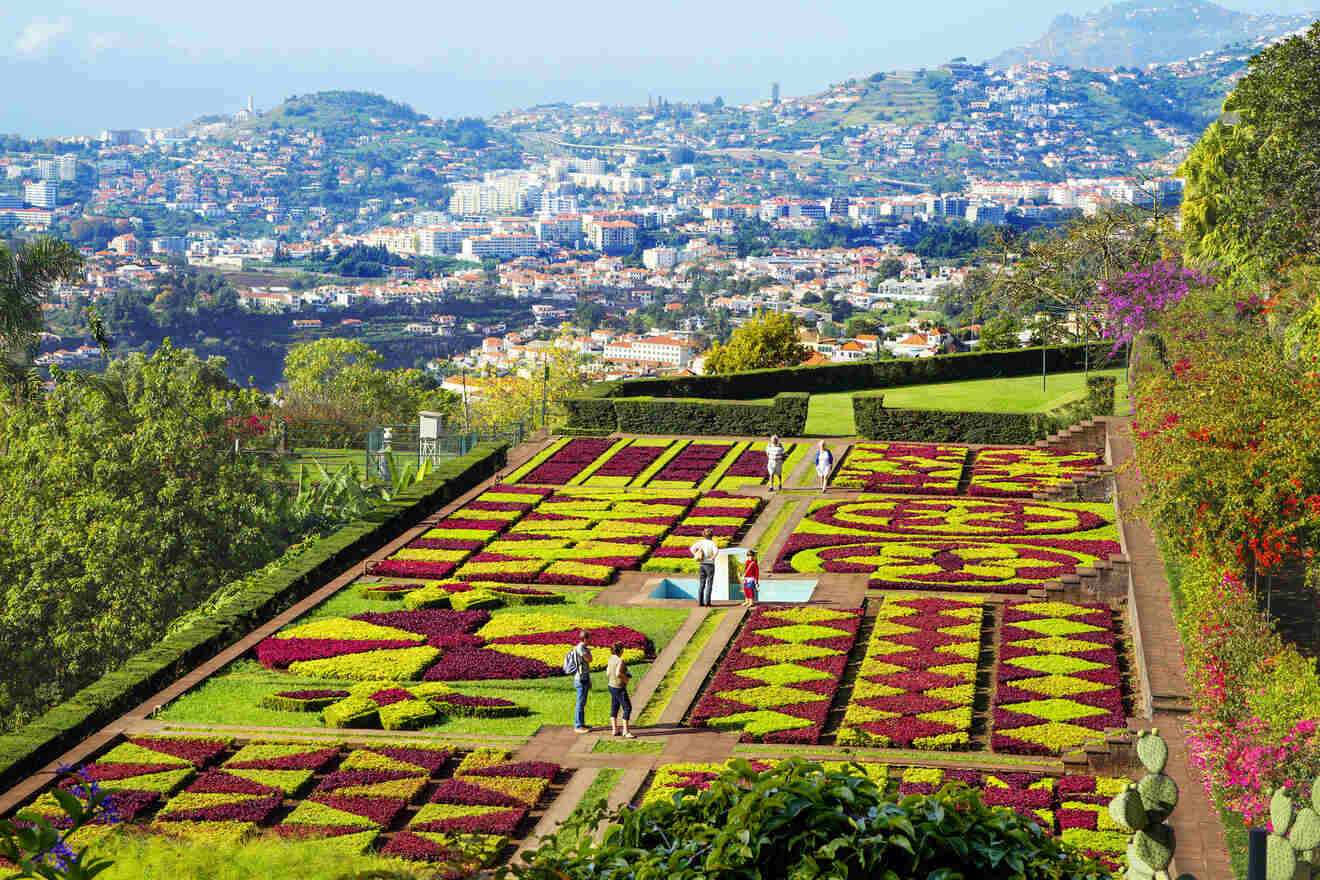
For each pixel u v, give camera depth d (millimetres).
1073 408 66875
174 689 38094
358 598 46219
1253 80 66500
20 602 47406
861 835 10867
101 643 47188
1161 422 41969
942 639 40312
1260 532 36188
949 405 76375
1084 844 26688
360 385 108312
